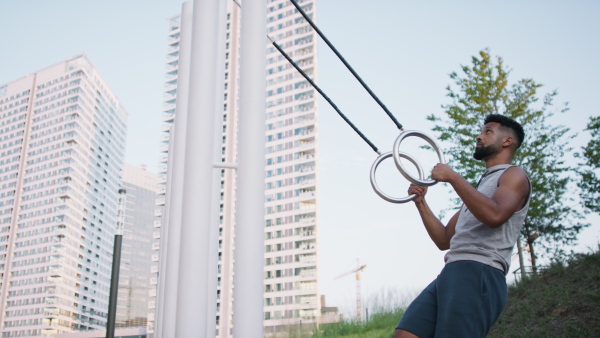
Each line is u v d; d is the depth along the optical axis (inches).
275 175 3720.5
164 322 158.4
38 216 4771.2
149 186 7524.6
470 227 75.6
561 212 504.1
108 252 5570.9
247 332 86.5
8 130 5260.8
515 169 75.5
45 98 5221.5
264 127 97.7
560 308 331.9
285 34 4023.1
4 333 4458.7
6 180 5054.1
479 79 519.8
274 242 3535.9
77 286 4785.9
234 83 3464.6
